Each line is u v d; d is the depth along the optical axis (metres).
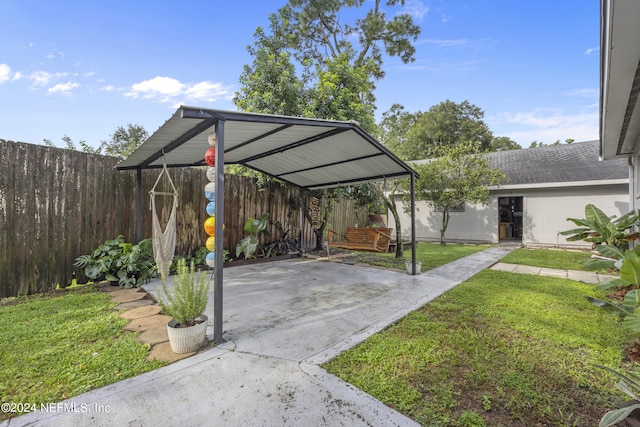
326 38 11.62
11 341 2.81
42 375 2.28
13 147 4.26
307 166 6.36
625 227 6.29
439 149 11.15
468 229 12.56
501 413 1.93
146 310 3.71
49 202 4.57
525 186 10.88
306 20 11.00
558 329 3.17
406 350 2.72
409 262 6.07
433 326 3.27
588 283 5.21
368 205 11.45
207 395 2.08
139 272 4.94
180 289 2.82
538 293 4.54
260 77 7.22
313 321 3.44
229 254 7.09
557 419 1.87
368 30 10.95
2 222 4.17
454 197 10.43
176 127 3.21
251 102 7.23
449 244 11.38
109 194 5.22
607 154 7.27
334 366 2.46
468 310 3.78
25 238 4.36
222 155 2.94
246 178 7.51
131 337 2.94
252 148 5.12
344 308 3.89
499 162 13.74
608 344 2.83
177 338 2.63
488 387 2.19
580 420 1.86
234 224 7.22
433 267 6.69
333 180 7.38
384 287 4.95
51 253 4.59
